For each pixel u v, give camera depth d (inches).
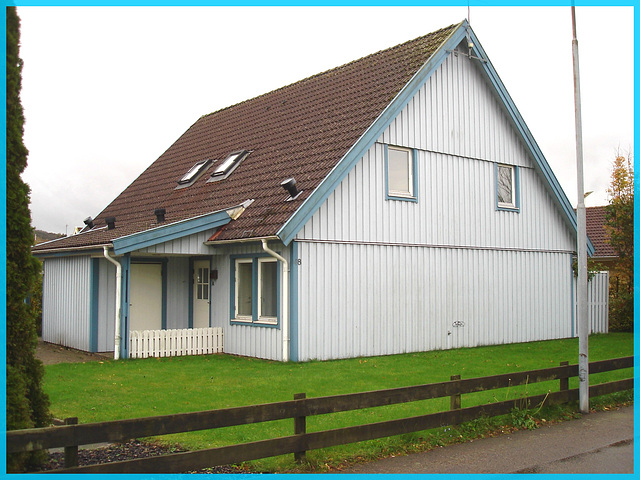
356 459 299.3
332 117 713.0
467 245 731.4
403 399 325.7
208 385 463.2
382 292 646.5
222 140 900.0
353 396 305.0
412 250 676.7
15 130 266.7
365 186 636.7
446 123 717.9
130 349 617.0
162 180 910.4
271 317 607.2
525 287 796.0
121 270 616.4
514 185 796.0
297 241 580.7
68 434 231.1
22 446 222.7
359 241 628.4
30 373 273.1
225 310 660.1
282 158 699.4
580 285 417.1
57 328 756.6
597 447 329.7
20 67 271.3
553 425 378.3
